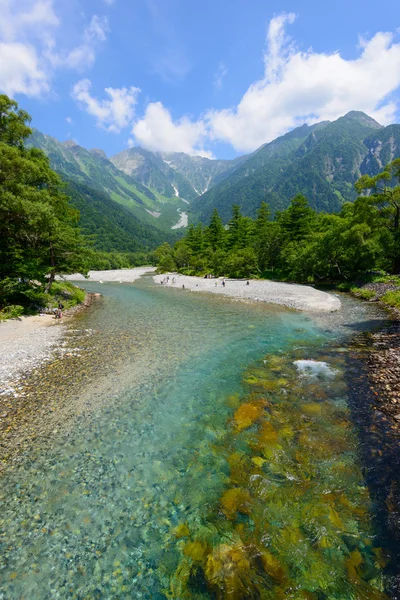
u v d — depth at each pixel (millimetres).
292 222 54750
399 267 33094
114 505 5836
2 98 23953
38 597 4320
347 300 27984
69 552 4957
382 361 11867
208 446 7500
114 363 13023
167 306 28531
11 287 23141
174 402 9734
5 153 19500
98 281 64625
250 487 6039
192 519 5457
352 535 4863
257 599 4059
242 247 64438
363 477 6062
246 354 14055
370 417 8141
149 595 4293
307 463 6598
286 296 30594
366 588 4090
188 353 14328
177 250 84312
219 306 27625
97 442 7738
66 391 10422
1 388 10477
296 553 4641
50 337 17000
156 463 6965
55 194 30188
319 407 8922
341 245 35656
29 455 7215
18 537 5199
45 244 27438
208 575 4480
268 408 9086
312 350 14266
